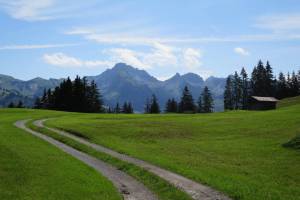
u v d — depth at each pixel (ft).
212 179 101.09
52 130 230.89
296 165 130.31
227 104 638.12
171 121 291.17
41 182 87.97
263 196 85.61
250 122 261.65
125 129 240.94
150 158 137.39
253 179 107.24
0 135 185.98
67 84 538.47
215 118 305.12
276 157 146.30
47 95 583.17
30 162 111.86
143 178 107.34
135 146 177.17
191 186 94.63
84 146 172.24
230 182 98.84
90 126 253.24
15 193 76.28
